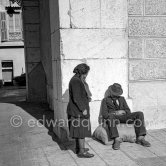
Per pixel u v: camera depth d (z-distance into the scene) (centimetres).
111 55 616
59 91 617
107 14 606
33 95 1227
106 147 552
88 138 606
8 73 2909
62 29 586
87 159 496
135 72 650
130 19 640
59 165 477
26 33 1216
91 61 605
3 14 2816
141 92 653
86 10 594
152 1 644
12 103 1208
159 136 615
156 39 652
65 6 584
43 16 1087
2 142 626
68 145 578
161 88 661
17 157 530
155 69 657
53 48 655
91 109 610
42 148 567
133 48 645
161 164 466
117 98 598
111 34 612
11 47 2855
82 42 598
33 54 1226
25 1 1209
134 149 538
